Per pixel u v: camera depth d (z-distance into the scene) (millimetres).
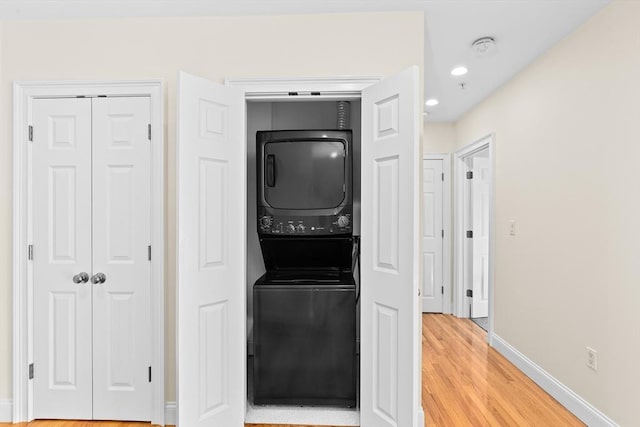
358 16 2059
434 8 2006
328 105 2865
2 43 2109
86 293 2092
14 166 2078
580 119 2166
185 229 1797
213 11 2041
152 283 2064
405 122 1750
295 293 2172
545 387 2465
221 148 1961
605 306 1966
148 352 2076
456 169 4273
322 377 2178
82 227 2088
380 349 1924
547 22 2125
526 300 2756
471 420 2102
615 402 1890
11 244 2105
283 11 2043
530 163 2709
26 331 2090
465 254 4262
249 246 2857
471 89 3242
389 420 1851
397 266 1813
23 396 2088
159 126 2059
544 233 2531
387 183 1870
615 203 1906
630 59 1812
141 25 2098
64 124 2088
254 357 2186
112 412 2088
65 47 2105
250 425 2072
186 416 1792
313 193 2305
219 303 1972
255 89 2078
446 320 4148
